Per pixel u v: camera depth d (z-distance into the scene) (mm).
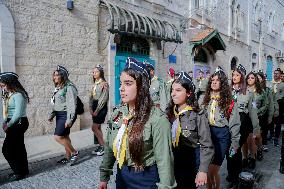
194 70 13812
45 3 7336
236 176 4230
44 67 7418
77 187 4215
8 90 4273
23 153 4480
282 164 4844
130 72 1883
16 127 4297
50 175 4668
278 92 7078
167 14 11930
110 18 8688
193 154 2783
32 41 7117
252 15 21422
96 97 5703
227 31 17281
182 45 12867
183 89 2779
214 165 3365
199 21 14242
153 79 5457
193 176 2791
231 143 3533
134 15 9414
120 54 9727
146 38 10445
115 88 9438
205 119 2795
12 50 6668
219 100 3447
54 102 4934
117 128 1993
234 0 17906
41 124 7398
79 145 6477
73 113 4773
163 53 11562
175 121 2801
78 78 8320
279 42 28422
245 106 4418
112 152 2207
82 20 8320
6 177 4566
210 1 15172
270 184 4352
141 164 1901
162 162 1845
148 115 1871
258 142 5594
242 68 4562
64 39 7867
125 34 9266
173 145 2762
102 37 8984
